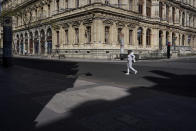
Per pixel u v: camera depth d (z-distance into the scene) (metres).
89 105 6.77
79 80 12.07
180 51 54.88
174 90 9.21
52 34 48.56
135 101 7.26
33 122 5.27
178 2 59.72
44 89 9.33
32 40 59.88
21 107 6.55
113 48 38.81
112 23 38.53
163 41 53.75
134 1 44.47
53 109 6.36
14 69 17.95
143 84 10.78
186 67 20.36
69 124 5.15
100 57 36.47
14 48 72.12
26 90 9.10
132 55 15.07
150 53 44.44
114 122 5.27
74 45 41.44
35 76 13.66
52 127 4.95
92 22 36.69
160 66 21.72
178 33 61.78
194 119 5.45
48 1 50.41
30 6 60.34
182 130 4.74
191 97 7.87
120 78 13.05
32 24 58.69
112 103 7.00
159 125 5.04
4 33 19.31
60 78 12.87
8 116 5.71
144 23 47.34
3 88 9.50
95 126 5.02
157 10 50.66
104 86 10.11
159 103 7.01
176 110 6.22
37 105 6.78
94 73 15.73
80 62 28.61
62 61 31.08
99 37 36.31
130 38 43.81
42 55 52.56
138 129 4.82
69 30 42.72
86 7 37.78
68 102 7.14
